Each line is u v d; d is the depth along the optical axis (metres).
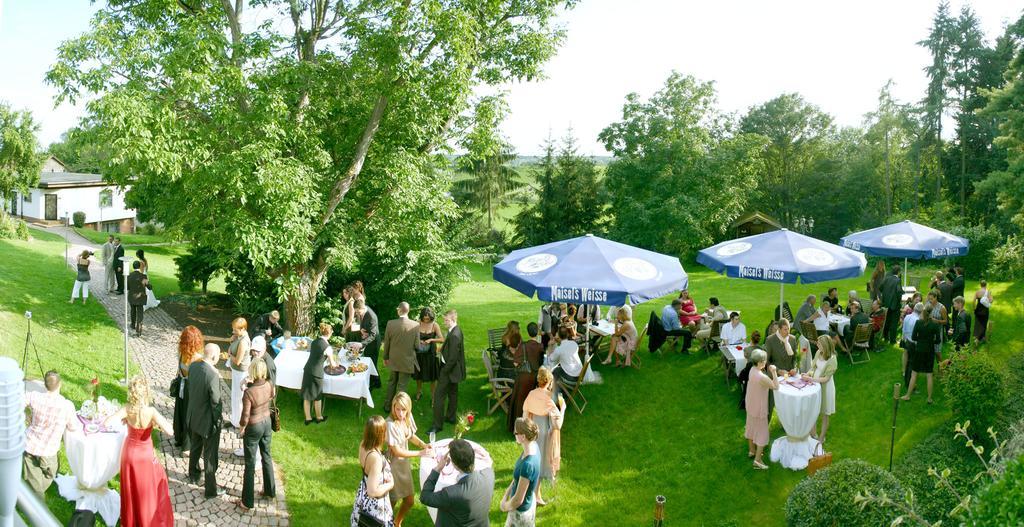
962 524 5.04
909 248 16.00
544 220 50.00
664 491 10.44
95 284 19.59
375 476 7.28
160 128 12.29
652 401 13.10
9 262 20.34
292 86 14.61
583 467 11.16
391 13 14.26
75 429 7.44
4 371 1.42
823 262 13.19
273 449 10.57
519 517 7.86
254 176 13.10
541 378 9.95
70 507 7.46
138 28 13.67
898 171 57.91
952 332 14.74
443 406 11.72
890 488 7.69
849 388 13.09
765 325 18.03
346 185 15.36
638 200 46.41
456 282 19.52
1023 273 24.72
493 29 17.30
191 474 8.97
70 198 43.06
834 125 62.38
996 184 30.47
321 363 11.38
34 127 28.97
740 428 11.88
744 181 47.12
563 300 11.34
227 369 13.66
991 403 10.55
